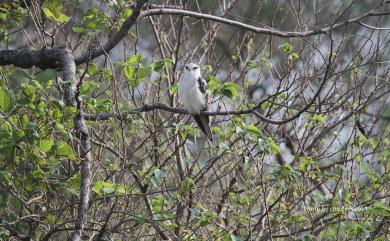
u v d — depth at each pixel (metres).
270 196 11.69
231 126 11.46
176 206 11.00
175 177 11.95
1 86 9.16
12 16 10.54
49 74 8.52
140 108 10.23
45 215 8.69
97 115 9.70
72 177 8.71
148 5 11.56
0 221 8.75
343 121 11.88
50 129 8.46
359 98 11.71
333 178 10.80
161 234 9.94
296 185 10.91
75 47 10.53
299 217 10.62
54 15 9.78
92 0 10.57
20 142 8.13
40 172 8.21
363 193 11.94
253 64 11.45
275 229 10.59
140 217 8.54
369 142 11.36
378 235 10.84
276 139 12.53
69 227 8.88
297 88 12.38
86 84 9.37
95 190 8.48
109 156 12.37
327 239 10.73
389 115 12.65
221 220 10.89
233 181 11.62
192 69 12.20
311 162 10.54
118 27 10.59
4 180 8.12
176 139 11.80
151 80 12.65
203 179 11.52
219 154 11.76
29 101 8.23
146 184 10.33
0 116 8.12
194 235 9.96
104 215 10.22
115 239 9.37
